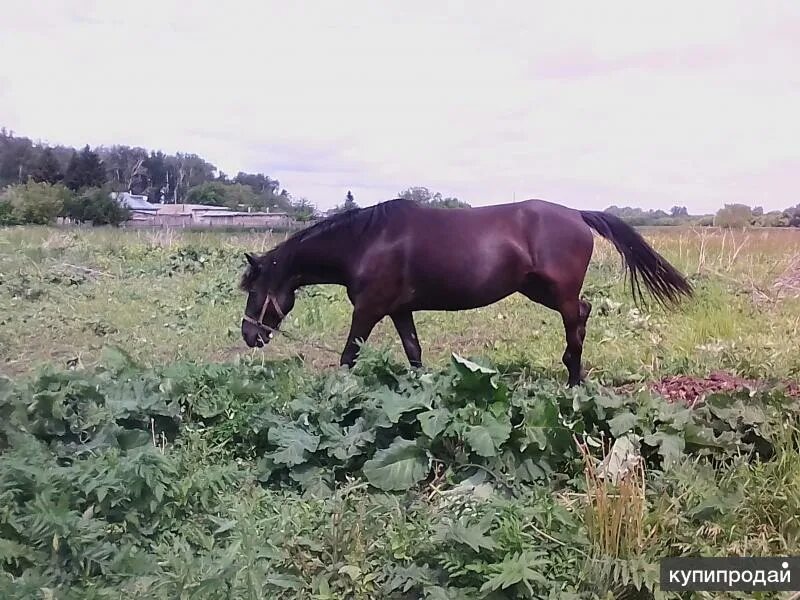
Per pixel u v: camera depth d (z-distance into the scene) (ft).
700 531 10.59
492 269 17.75
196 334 25.76
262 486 13.08
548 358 21.77
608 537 10.07
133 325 26.91
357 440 13.17
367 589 9.71
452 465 12.84
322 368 21.50
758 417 13.48
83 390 13.97
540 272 17.94
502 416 12.80
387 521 11.18
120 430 13.08
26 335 25.08
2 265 35.06
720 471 12.52
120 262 39.70
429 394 13.55
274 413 14.74
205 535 11.03
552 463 12.73
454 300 18.13
